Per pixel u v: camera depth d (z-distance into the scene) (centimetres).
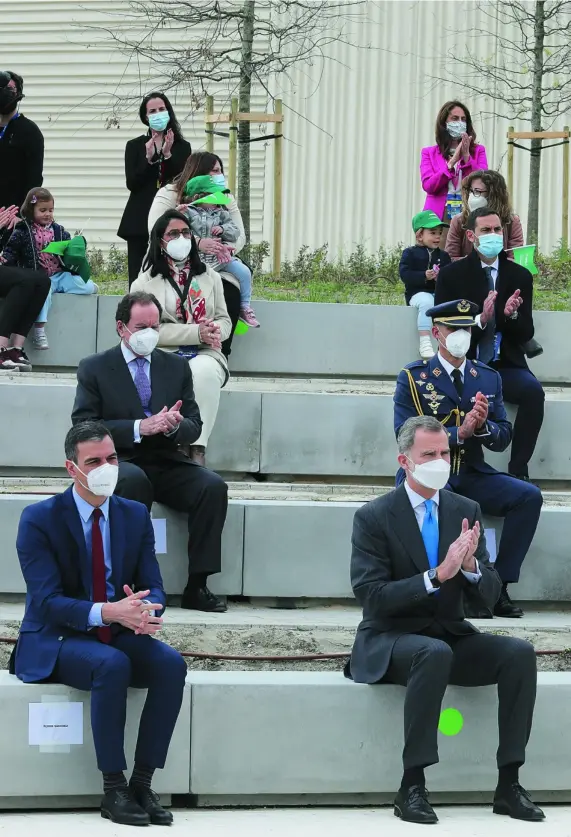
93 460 798
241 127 1967
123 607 779
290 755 816
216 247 1299
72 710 788
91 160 2466
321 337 1394
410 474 837
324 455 1223
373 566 832
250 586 1034
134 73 2441
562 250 2050
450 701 831
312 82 2405
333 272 2002
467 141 1499
